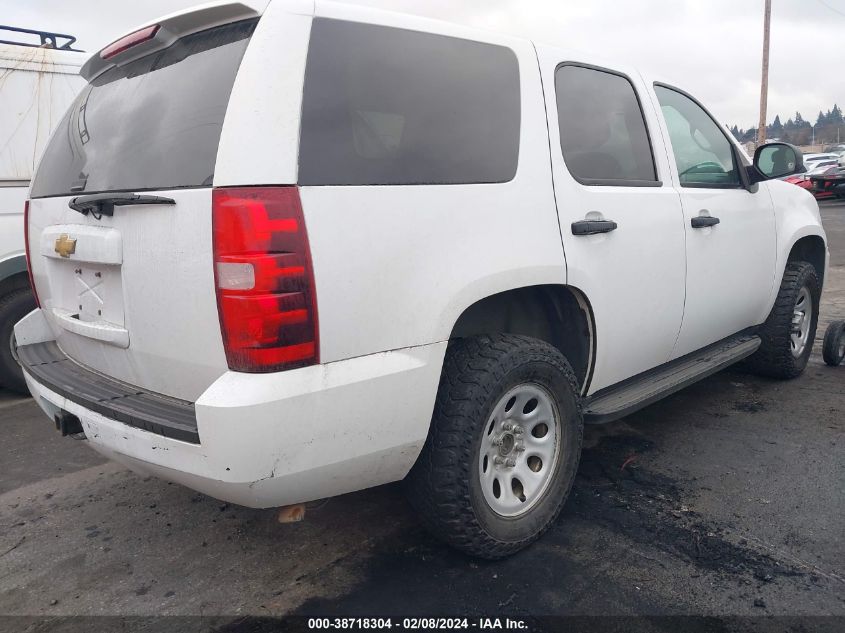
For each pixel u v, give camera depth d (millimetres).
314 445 2088
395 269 2211
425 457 2455
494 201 2520
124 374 2514
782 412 4223
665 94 3734
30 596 2588
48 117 4910
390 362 2213
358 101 2232
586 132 3041
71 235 2574
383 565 2697
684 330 3592
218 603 2506
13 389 4973
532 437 2785
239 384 1971
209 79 2184
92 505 3316
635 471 3459
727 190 3912
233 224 1945
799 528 2875
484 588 2521
